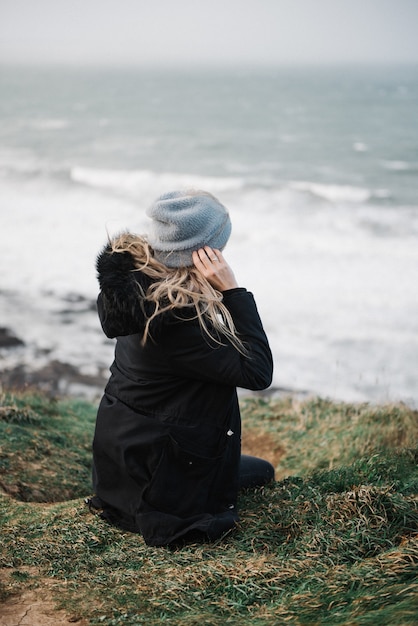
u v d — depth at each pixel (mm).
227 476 2816
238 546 2699
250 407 6160
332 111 84938
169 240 2549
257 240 23688
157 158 53125
